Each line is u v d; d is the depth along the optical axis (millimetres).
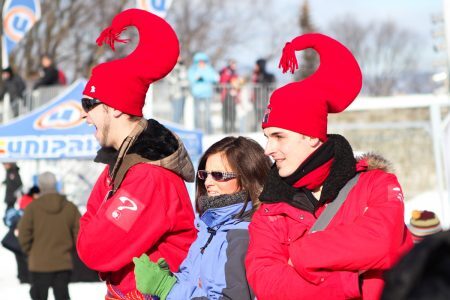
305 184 8156
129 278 9953
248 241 9211
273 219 8234
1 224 42781
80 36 106250
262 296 7867
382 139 58625
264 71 52500
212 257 9289
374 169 8188
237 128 49844
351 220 7852
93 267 9766
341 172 8016
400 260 4047
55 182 26344
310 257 7426
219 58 132750
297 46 8750
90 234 9695
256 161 9859
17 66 101938
